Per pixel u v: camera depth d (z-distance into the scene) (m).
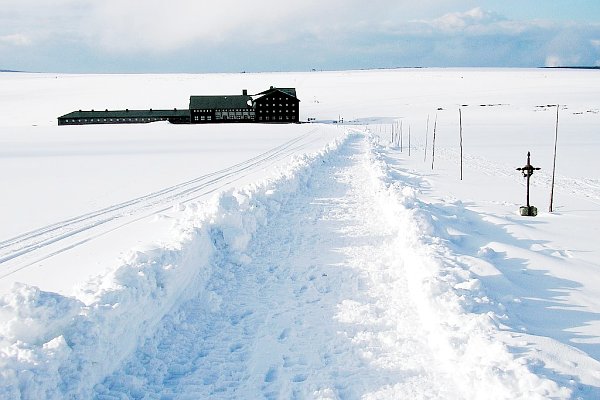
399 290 9.34
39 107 126.62
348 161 31.83
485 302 8.03
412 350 7.09
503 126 69.00
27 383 5.17
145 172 28.17
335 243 12.50
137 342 7.16
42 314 5.92
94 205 18.80
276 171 24.55
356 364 6.79
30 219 16.41
